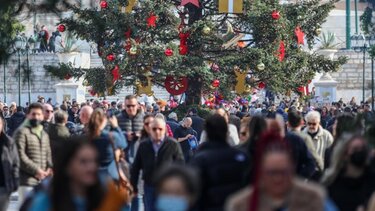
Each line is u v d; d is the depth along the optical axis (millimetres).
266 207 16734
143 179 29938
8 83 117062
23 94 117250
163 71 67688
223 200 21266
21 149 29562
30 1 29516
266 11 70625
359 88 132875
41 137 29969
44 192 16797
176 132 44562
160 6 69688
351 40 137375
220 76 70250
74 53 105438
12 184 28406
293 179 16938
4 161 28000
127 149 35344
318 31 75125
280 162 16484
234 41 71812
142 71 68938
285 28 71375
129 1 68688
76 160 16609
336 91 122438
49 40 110188
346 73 133125
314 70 74812
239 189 21391
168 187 16188
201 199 21359
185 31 68812
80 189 16688
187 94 71250
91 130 28641
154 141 29781
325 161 29328
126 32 69125
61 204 16562
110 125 30547
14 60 30438
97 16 67188
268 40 71875
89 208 16656
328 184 20719
